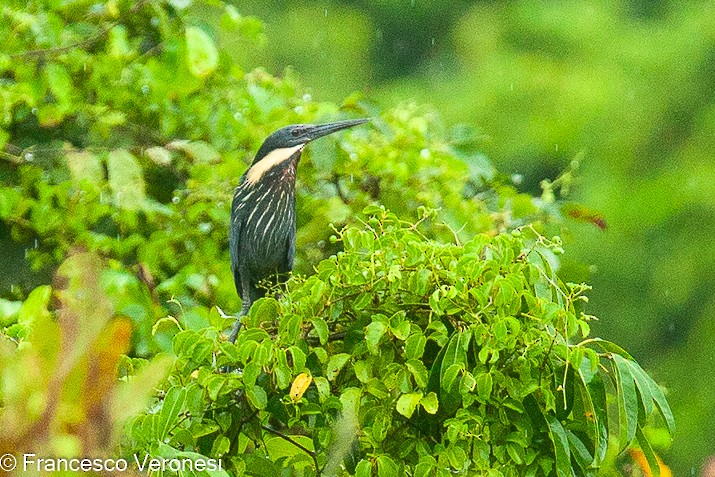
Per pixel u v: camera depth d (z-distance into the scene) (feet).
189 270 32.68
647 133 86.63
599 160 85.71
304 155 35.42
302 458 21.42
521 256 21.08
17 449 9.86
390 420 20.70
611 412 27.02
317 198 35.12
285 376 20.20
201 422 20.62
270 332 21.85
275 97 36.76
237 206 33.60
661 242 81.82
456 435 20.04
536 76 87.81
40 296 25.54
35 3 36.17
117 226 36.73
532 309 20.21
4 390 10.18
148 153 33.94
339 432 20.29
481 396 19.97
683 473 74.33
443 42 99.04
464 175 36.14
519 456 20.43
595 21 91.66
